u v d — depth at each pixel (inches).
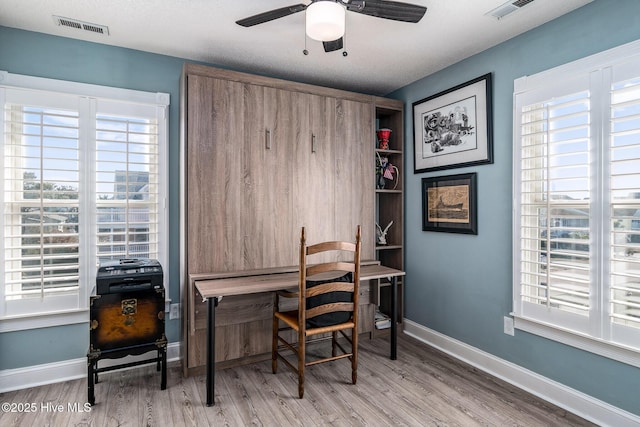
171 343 118.4
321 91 128.5
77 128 104.7
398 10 72.2
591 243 84.4
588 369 86.2
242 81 115.3
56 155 102.3
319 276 114.4
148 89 115.1
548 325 93.3
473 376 108.2
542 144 93.9
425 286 137.3
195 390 98.9
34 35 101.1
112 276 93.0
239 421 84.4
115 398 94.3
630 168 78.0
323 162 128.6
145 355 113.8
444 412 88.7
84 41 106.7
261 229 117.9
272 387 100.8
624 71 78.6
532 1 85.4
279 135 121.0
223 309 110.1
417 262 141.4
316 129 127.4
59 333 103.7
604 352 82.4
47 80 101.7
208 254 110.3
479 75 115.0
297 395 96.4
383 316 145.9
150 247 114.2
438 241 131.3
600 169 82.7
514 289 102.7
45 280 100.3
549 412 88.8
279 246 120.8
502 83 107.6
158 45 110.3
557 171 91.8
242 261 115.0
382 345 133.2
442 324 129.5
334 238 130.2
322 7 70.1
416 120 141.1
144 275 96.0
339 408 90.3
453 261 124.9
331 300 100.0
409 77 138.0
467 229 118.2
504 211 107.1
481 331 114.4
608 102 81.3
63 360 104.2
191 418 85.5
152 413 87.4
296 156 123.8
